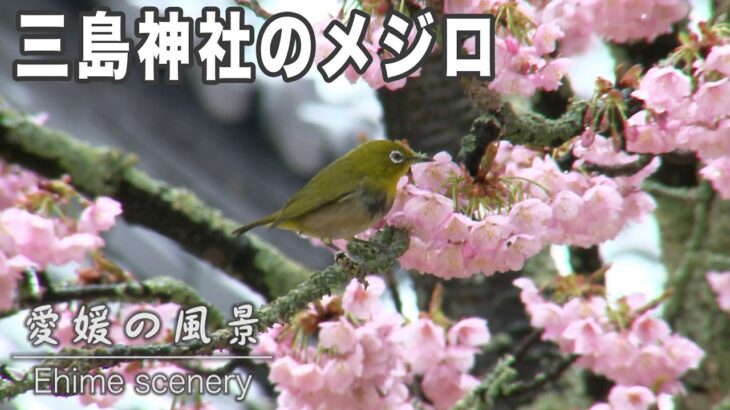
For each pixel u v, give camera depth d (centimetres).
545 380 636
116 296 629
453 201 511
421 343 599
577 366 637
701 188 727
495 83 520
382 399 577
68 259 615
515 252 516
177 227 737
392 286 684
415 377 664
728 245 747
